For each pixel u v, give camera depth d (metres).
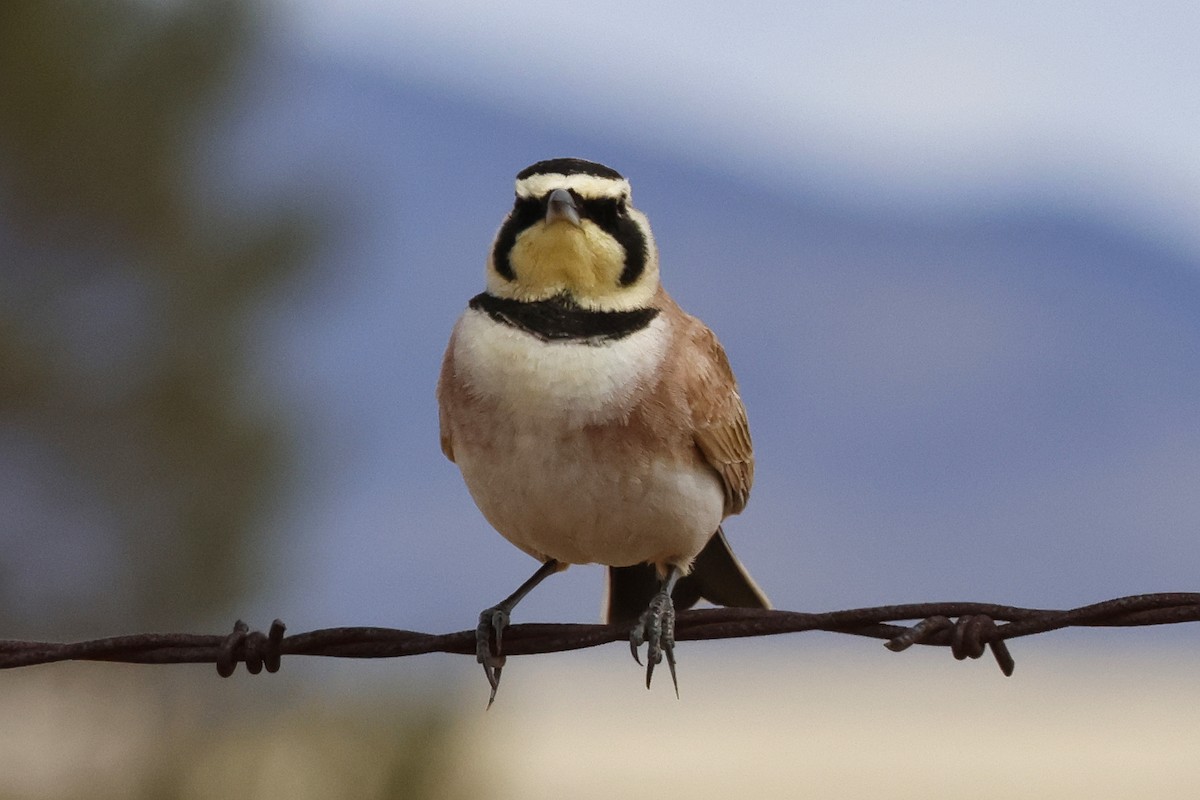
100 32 17.25
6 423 17.03
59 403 17.08
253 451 17.28
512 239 8.22
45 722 16.83
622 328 8.07
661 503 8.06
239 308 17.58
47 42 16.95
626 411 7.92
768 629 7.46
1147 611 6.96
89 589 17.33
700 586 9.52
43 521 17.22
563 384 7.88
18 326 16.77
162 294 17.38
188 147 17.58
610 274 8.13
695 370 8.17
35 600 17.16
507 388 7.91
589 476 7.93
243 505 17.31
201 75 17.45
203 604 17.33
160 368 17.23
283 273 17.56
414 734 13.55
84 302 17.36
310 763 14.00
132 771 16.17
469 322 8.18
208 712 15.73
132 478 17.30
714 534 9.13
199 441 17.25
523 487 7.98
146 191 17.31
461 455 8.17
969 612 7.13
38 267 17.19
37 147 17.02
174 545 17.19
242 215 17.61
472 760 13.79
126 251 17.38
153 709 16.03
